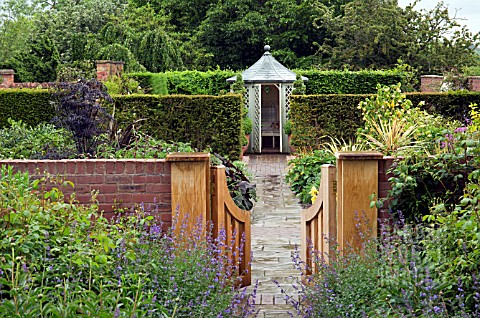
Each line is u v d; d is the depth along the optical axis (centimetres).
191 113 1493
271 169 1505
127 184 521
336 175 534
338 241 517
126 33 2402
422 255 436
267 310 534
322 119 1520
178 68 2367
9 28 3366
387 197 506
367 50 2572
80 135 800
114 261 430
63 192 520
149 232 498
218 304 416
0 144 812
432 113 1489
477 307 377
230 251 555
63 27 3097
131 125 850
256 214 1023
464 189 461
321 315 442
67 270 403
